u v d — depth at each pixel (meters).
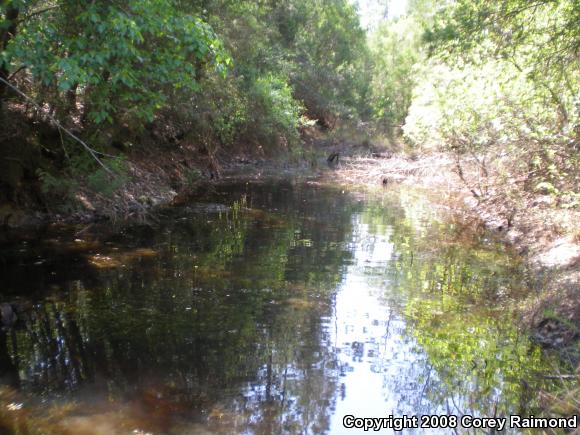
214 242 8.73
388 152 26.75
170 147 15.11
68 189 9.48
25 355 4.68
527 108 9.73
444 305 6.22
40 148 9.41
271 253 8.22
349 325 5.57
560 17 7.88
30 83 9.05
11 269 6.77
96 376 4.38
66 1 6.87
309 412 3.99
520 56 9.15
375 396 4.24
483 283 7.04
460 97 12.13
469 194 13.73
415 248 8.84
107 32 6.49
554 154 9.21
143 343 4.97
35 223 8.77
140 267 7.17
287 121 21.34
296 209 12.19
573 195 8.25
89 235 8.61
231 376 4.46
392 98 32.94
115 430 3.69
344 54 32.72
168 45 8.43
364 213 11.95
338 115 30.23
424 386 4.41
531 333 5.45
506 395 4.29
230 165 19.12
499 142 10.92
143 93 9.55
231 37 15.70
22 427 3.67
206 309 5.84
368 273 7.38
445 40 8.45
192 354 4.80
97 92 8.38
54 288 6.23
